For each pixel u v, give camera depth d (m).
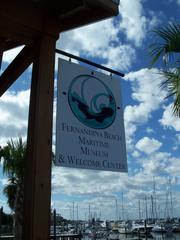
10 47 5.75
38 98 4.38
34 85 4.49
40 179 4.11
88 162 4.52
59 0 4.63
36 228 3.94
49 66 4.59
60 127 4.42
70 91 4.67
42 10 4.72
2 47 5.60
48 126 4.37
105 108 4.93
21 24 4.46
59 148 4.33
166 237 61.03
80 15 4.82
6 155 11.10
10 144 11.14
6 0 4.38
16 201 10.69
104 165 4.65
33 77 4.55
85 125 4.64
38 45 4.66
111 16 4.71
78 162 4.43
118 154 4.84
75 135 4.51
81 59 4.94
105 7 4.57
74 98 4.67
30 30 4.57
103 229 70.62
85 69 4.92
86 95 4.80
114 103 5.05
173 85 6.07
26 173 4.19
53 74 4.60
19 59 5.41
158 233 64.69
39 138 4.24
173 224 71.06
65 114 4.52
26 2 4.57
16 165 10.90
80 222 75.81
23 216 4.05
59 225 52.72
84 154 4.52
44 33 4.66
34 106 4.38
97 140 4.70
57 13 4.80
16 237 10.34
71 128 4.51
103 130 4.80
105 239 49.44
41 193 4.08
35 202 4.01
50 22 4.75
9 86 5.88
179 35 6.20
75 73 4.80
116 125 4.97
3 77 5.79
